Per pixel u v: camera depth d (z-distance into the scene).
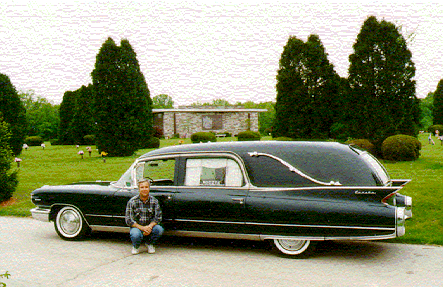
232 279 4.98
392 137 19.16
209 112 59.25
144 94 30.34
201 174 6.33
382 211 5.32
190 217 6.20
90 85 48.12
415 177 12.70
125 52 29.28
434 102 54.25
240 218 5.91
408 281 4.82
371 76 22.42
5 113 28.62
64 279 5.06
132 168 6.83
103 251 6.37
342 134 26.09
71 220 7.08
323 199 5.56
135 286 4.79
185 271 5.32
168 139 51.66
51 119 83.75
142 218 6.21
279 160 5.97
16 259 5.96
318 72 30.66
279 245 5.93
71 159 27.66
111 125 29.06
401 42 21.70
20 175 18.08
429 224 7.66
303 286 4.70
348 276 5.04
